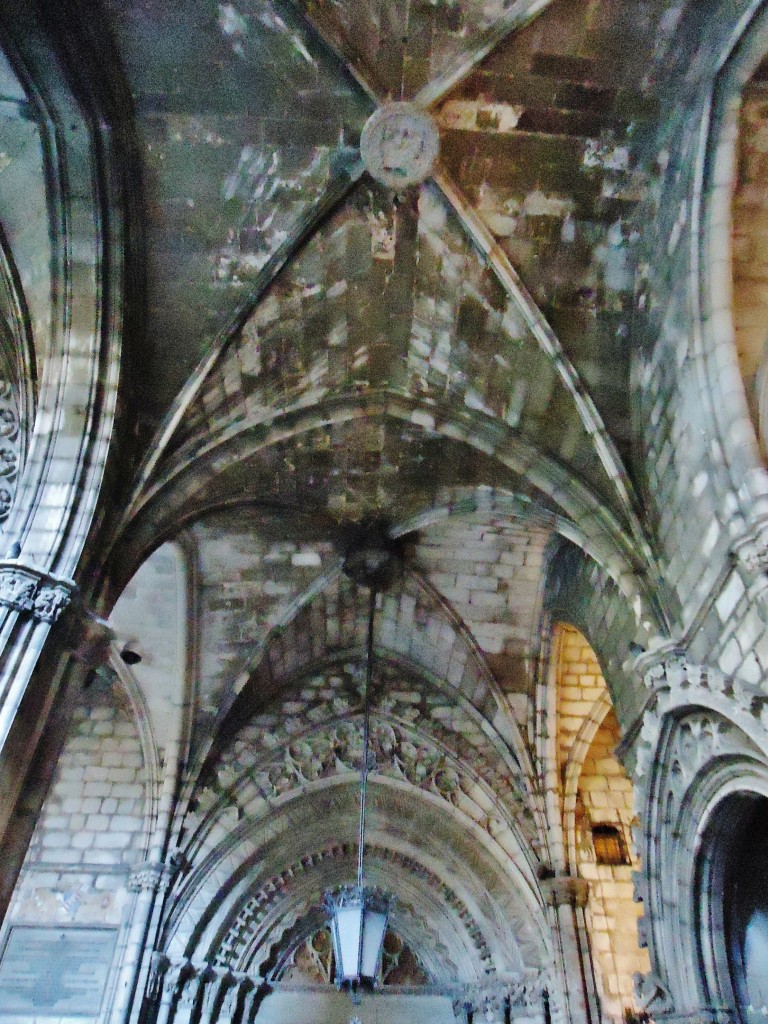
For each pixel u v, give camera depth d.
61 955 11.08
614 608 9.51
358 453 10.41
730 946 7.43
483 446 9.53
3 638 6.10
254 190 8.06
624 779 13.12
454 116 7.59
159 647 12.56
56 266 7.69
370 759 13.01
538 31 6.97
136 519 7.95
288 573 12.33
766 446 6.35
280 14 6.86
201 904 11.68
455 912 12.39
